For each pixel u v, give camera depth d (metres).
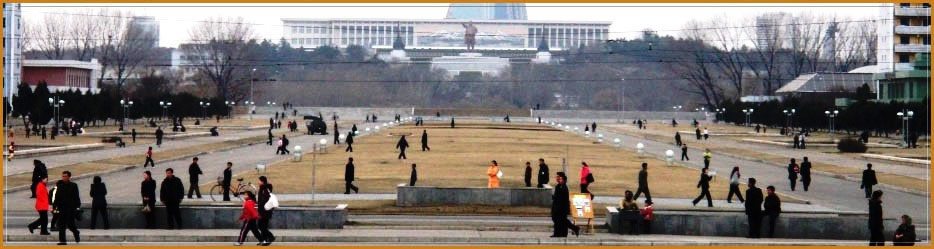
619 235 55.53
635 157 129.62
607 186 87.00
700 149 158.88
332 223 56.59
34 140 153.00
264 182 50.81
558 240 52.38
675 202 75.88
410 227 57.84
